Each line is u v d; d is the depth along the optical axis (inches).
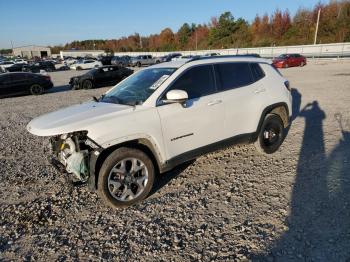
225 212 134.6
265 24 2736.2
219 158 199.2
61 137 143.8
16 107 492.7
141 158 141.1
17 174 192.9
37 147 253.3
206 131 162.1
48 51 3885.3
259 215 130.1
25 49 3754.9
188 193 154.6
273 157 196.1
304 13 2546.8
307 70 906.7
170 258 107.5
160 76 159.0
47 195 162.1
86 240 121.0
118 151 135.6
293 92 457.4
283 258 103.3
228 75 176.1
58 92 701.9
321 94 423.8
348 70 815.7
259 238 114.7
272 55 1962.4
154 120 142.4
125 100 155.9
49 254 113.7
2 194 165.3
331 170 167.8
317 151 199.5
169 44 3686.0
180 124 150.9
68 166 137.9
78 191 165.0
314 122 274.5
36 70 1492.4
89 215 139.6
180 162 156.4
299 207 133.6
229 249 109.9
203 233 120.3
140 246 115.2
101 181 133.4
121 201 139.9
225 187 158.9
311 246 107.9
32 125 143.4
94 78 743.7
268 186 156.3
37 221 136.8
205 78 165.3
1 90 612.7
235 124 175.3
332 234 113.3
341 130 242.8
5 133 309.1
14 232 129.1
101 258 109.7
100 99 175.3
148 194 149.7
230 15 3038.9
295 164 181.8
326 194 142.4
